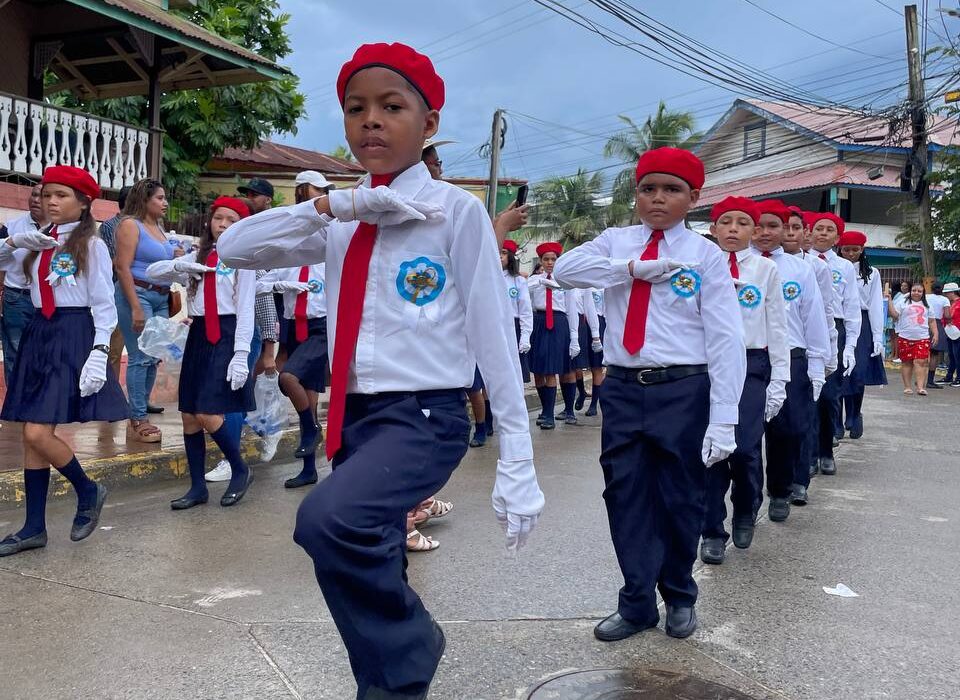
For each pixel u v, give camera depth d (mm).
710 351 3350
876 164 27188
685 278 3363
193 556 4352
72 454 4449
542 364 9211
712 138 32219
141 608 3605
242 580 3994
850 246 8305
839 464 7691
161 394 8984
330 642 3281
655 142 32312
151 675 2973
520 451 2283
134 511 5273
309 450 5992
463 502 5727
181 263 5102
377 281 2309
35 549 4406
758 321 4773
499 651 3283
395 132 2309
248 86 16359
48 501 5383
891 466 7609
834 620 3729
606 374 3611
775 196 27766
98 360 4270
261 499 5637
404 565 2453
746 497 4871
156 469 6109
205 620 3482
